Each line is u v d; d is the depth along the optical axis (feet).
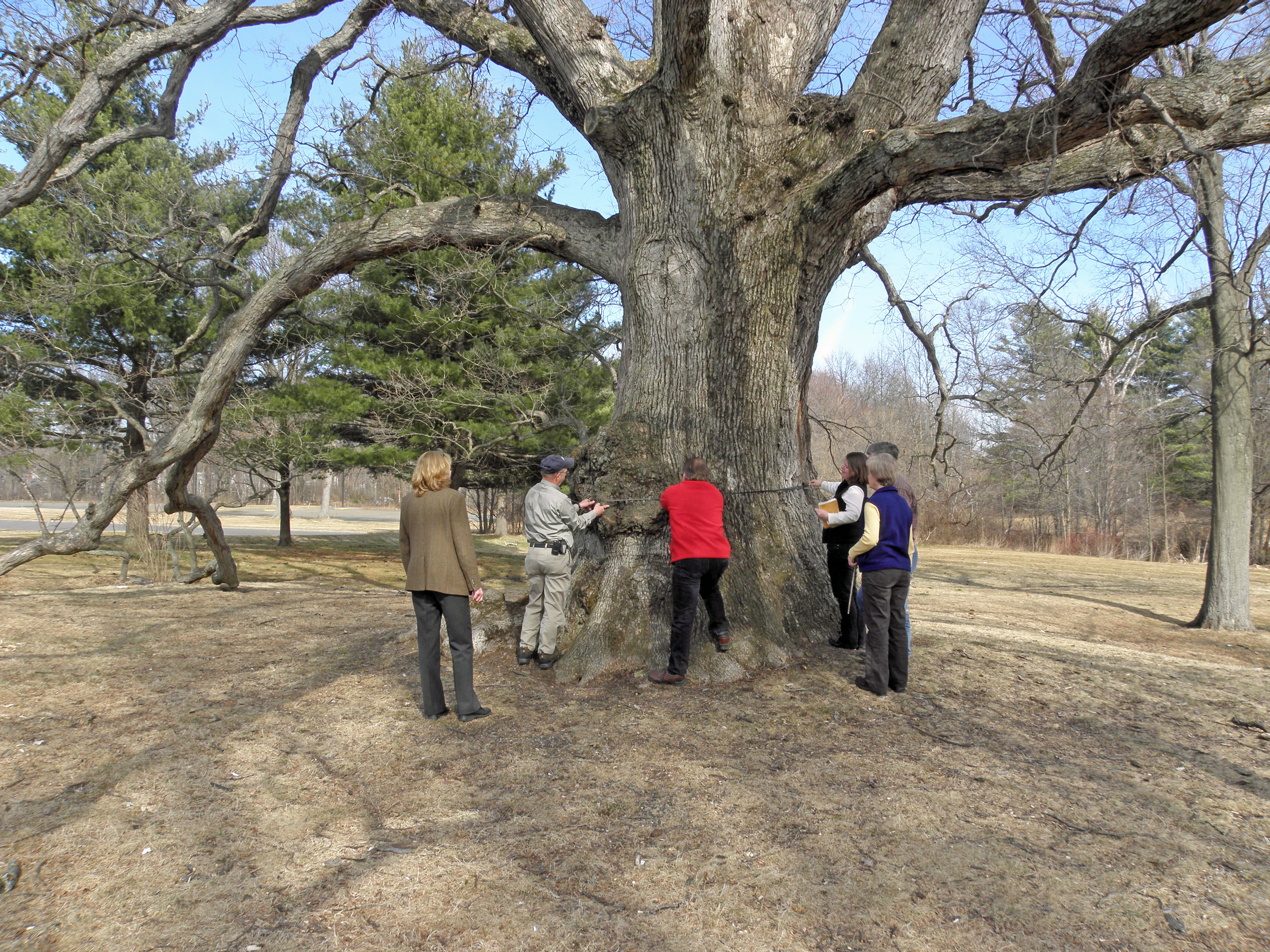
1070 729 14.65
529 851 9.98
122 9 27.50
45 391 50.47
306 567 67.92
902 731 14.19
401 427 57.06
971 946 8.11
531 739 13.74
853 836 10.36
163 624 24.99
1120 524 107.14
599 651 17.38
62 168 27.14
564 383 54.95
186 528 42.34
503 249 23.25
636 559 18.29
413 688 16.84
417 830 10.59
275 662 19.56
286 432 58.08
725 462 18.78
